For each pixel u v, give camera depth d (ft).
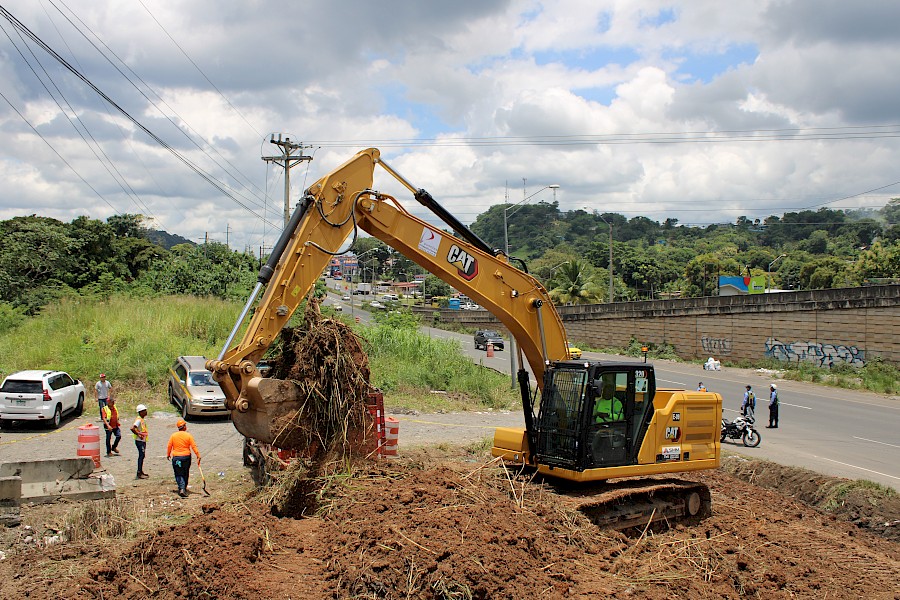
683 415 40.47
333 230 34.35
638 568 30.76
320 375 33.42
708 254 302.86
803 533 37.81
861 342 121.29
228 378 31.09
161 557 27.84
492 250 39.96
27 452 56.13
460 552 26.04
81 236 183.52
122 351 92.94
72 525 35.73
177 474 43.75
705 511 41.16
